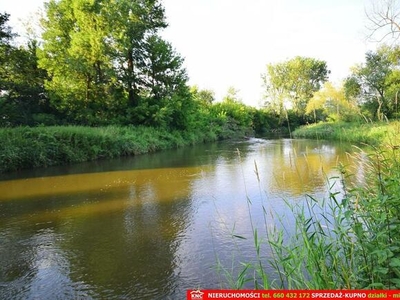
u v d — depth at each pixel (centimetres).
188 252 442
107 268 404
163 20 2627
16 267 414
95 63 2259
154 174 1100
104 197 779
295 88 5150
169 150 2141
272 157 1469
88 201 742
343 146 1625
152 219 596
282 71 5219
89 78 2238
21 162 1265
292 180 880
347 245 261
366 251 240
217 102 4744
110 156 1683
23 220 607
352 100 910
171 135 2439
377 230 235
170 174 1094
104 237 511
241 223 553
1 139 1258
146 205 696
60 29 2284
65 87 2180
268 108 5100
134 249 459
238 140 3128
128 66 2458
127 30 2294
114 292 347
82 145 1566
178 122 2670
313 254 256
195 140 2770
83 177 1070
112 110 2339
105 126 2120
